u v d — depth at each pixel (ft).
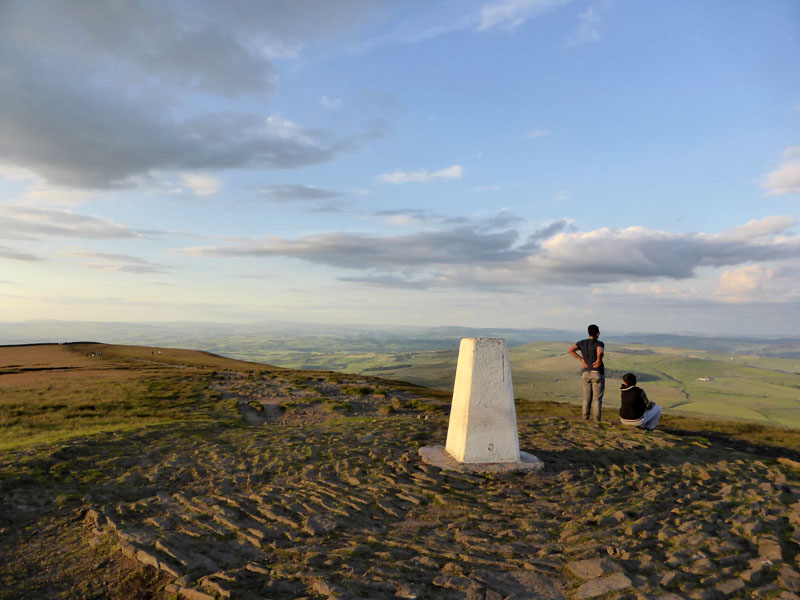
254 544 17.01
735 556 15.17
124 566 15.66
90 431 41.75
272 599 12.84
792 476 24.86
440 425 41.06
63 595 13.94
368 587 13.35
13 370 126.41
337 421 46.83
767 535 16.83
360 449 31.50
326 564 14.99
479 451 27.53
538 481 24.89
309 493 22.89
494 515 19.89
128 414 59.06
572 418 45.27
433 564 15.03
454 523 18.95
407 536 17.56
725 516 19.11
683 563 14.78
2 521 19.75
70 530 19.07
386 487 23.75
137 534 17.76
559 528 18.39
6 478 24.47
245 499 22.20
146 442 35.32
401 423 42.52
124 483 25.00
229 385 85.40
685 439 34.19
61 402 67.46
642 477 25.04
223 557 15.90
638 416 38.63
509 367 28.55
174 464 29.01
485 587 13.34
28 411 61.05
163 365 147.74
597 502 21.47
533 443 33.27
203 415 58.03
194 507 21.15
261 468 27.81
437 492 22.88
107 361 161.89
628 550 15.90
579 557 15.49
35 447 31.63
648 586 13.30
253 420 55.42
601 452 30.55
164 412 60.13
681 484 23.67
